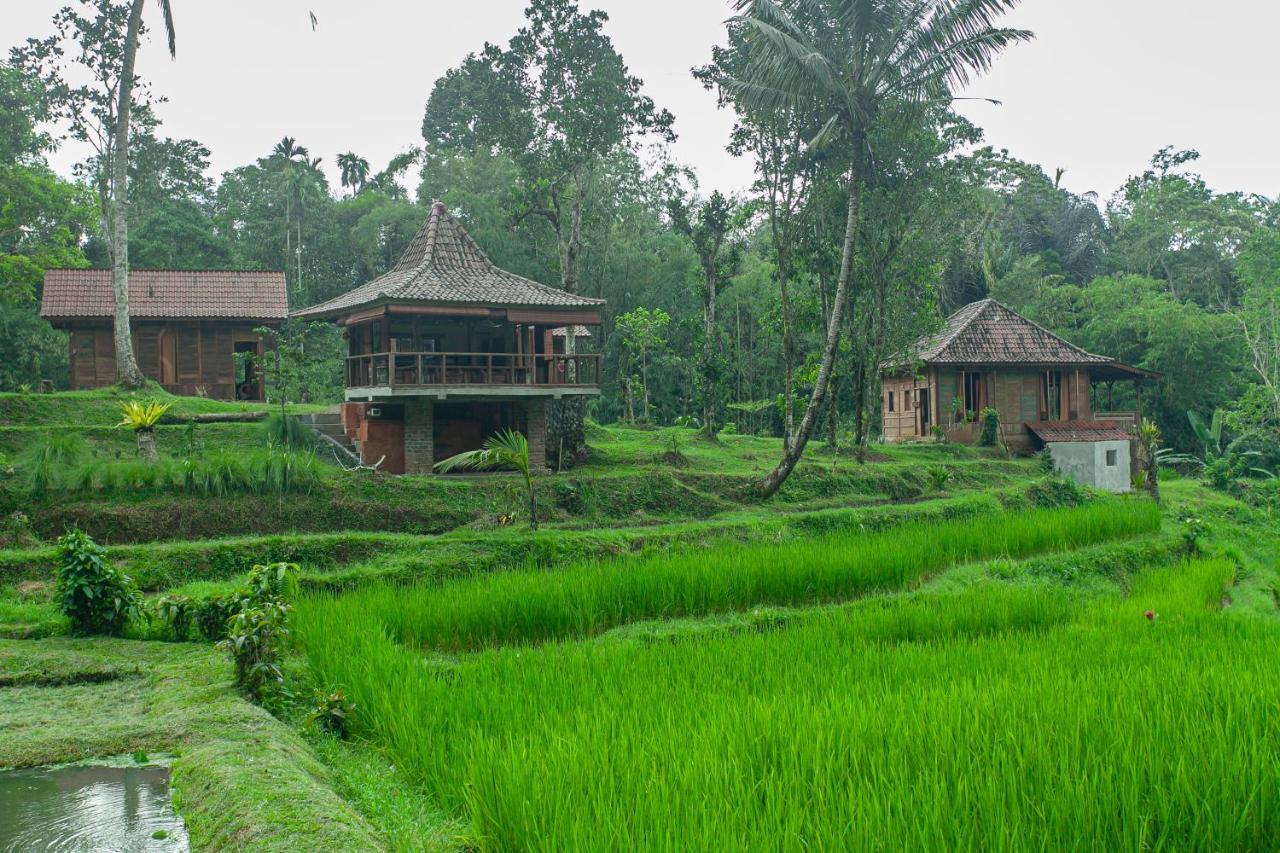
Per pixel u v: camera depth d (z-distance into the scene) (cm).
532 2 3725
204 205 7181
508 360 2869
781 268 3161
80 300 3550
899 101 2650
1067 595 1820
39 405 2661
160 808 755
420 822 714
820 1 2536
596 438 3612
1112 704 872
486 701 933
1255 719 829
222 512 2081
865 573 1886
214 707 1002
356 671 1055
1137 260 6575
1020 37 2409
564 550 2081
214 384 3628
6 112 4072
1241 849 622
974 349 4103
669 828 592
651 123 3697
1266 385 4722
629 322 4834
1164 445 5216
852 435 4906
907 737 770
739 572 1766
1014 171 7169
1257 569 2538
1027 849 586
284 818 670
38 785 809
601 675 1059
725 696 945
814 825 612
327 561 1920
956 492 3225
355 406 2802
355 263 6650
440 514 2295
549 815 643
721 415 5191
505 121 3866
